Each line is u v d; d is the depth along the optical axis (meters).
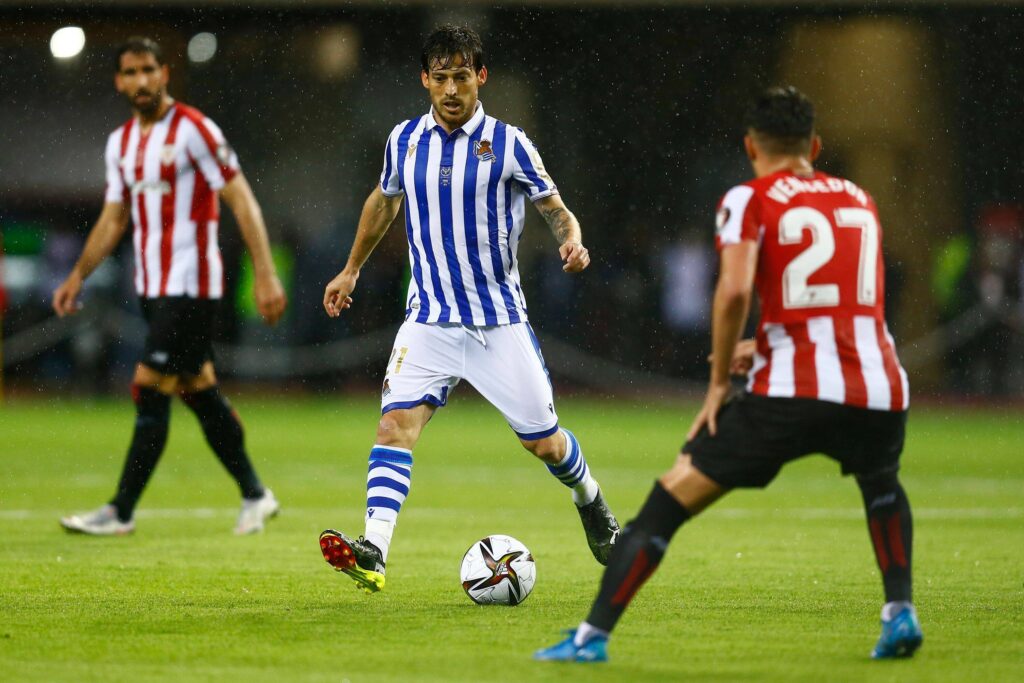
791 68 74.81
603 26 73.31
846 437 13.44
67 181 74.12
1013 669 13.63
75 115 73.94
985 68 74.00
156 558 22.64
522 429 18.80
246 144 74.31
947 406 71.44
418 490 36.31
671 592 19.27
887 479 14.02
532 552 24.06
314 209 74.88
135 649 14.50
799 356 13.30
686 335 75.38
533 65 74.44
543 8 71.00
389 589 19.36
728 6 70.69
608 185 76.25
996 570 22.02
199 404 26.19
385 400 18.52
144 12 69.62
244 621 16.41
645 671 13.38
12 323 70.88
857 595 19.05
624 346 75.44
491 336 18.62
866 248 13.67
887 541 14.09
